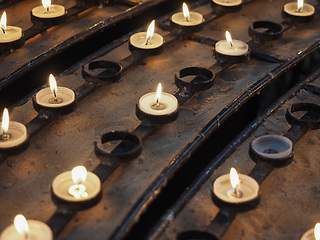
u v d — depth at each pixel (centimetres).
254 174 71
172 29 94
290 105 83
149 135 74
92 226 65
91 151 74
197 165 85
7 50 84
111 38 101
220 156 75
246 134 78
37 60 84
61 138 76
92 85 81
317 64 119
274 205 71
